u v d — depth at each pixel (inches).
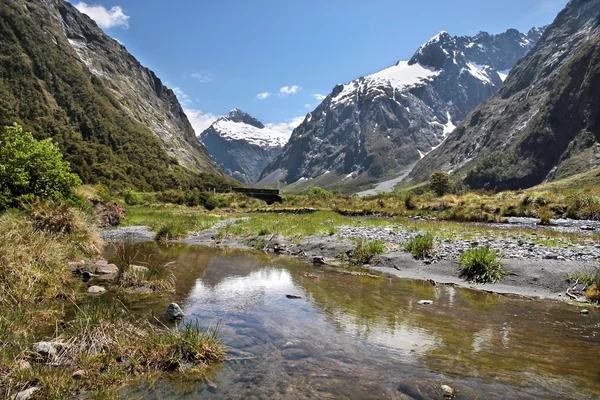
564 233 874.8
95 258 528.1
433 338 275.0
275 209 2316.7
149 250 706.8
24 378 190.5
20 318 261.4
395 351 248.7
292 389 196.1
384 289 439.8
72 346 228.2
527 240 696.4
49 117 6146.7
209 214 1891.0
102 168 5054.1
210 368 221.0
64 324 269.7
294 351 246.4
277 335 275.9
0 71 6466.5
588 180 5172.2
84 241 549.3
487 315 338.3
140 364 220.5
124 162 6151.6
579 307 371.9
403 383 202.2
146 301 351.9
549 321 321.4
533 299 403.2
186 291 401.4
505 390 195.0
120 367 214.8
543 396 188.9
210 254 697.6
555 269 472.4
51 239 459.5
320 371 217.2
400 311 346.6
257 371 217.0
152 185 5905.5
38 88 6742.1
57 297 339.9
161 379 206.7
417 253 603.5
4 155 778.8
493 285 461.1
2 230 410.3
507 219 1315.2
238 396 188.7
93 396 183.8
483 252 517.7
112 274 453.1
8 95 6048.2
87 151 5487.2
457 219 1433.3
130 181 5383.9
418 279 509.4
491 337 278.4
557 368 223.6
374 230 881.5
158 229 989.2
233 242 892.6
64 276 398.6
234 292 405.1
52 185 823.1
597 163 7495.1
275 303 364.5
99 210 1169.4
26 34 7544.3
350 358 236.2
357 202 2509.8
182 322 294.8
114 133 7032.5
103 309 294.7
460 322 315.3
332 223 1077.8
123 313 301.1
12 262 348.8
